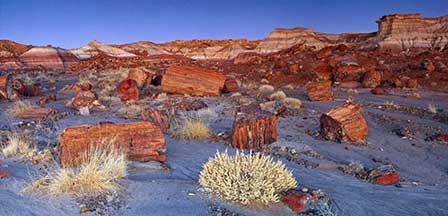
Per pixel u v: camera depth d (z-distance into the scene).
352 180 6.71
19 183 5.23
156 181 5.66
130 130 6.69
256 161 5.46
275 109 12.88
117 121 10.76
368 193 5.95
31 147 7.42
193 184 5.67
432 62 32.94
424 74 28.50
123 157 6.09
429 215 5.12
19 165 6.21
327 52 39.97
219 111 13.20
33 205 4.52
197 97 17.19
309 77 30.17
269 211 4.80
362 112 14.92
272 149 8.40
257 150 8.29
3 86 15.79
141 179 5.75
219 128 10.57
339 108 10.37
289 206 4.96
